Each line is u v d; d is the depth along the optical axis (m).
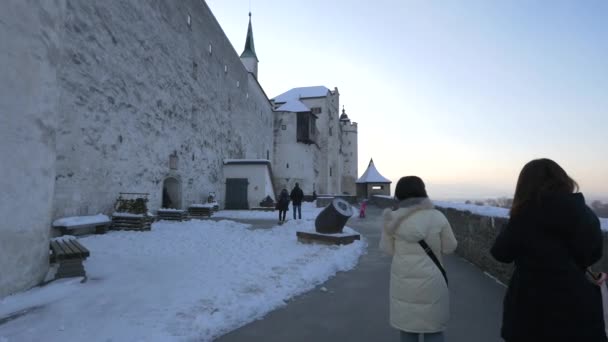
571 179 2.16
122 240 10.06
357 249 9.11
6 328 3.78
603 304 2.04
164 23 18.19
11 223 4.67
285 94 61.72
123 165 14.17
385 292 5.52
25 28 4.91
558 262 1.97
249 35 55.59
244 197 27.53
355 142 74.75
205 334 3.81
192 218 17.83
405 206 2.87
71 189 11.08
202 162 23.69
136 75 15.28
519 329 2.04
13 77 4.70
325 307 4.80
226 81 29.58
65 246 6.17
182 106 20.39
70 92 11.11
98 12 12.59
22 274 4.88
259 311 4.57
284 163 49.75
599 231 1.99
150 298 4.82
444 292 2.72
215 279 5.91
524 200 2.14
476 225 7.19
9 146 4.62
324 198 31.03
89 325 3.89
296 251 8.71
